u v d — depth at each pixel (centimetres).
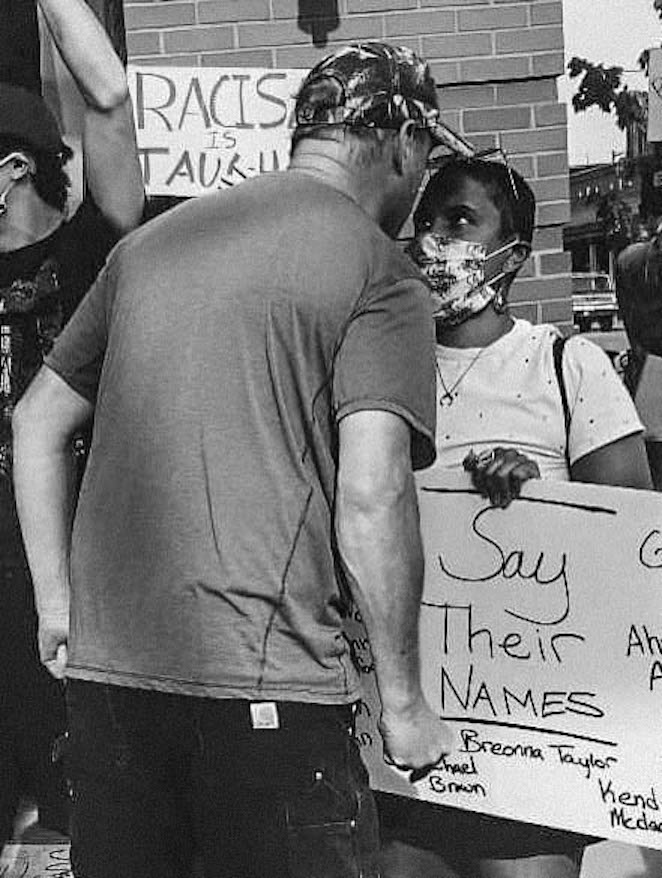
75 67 291
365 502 217
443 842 303
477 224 286
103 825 236
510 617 277
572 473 285
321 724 221
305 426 221
